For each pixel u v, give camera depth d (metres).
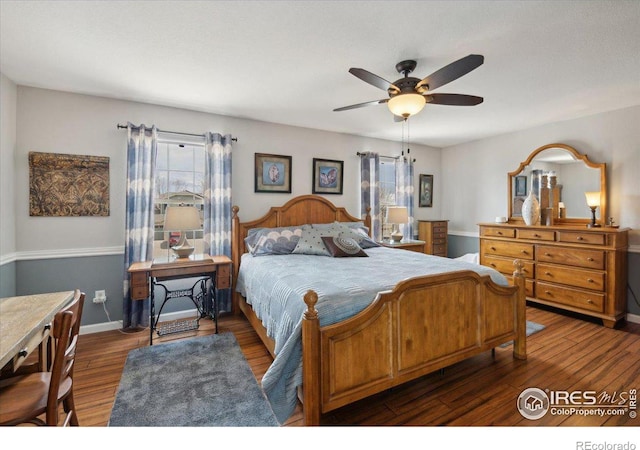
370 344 1.80
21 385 1.41
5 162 2.63
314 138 4.36
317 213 4.27
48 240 2.92
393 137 4.90
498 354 2.62
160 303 3.40
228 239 3.66
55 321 1.23
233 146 3.80
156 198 3.44
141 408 1.89
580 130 3.80
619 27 1.95
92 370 2.35
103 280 3.15
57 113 2.94
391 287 2.00
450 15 1.84
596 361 2.48
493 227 4.26
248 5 1.76
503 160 4.70
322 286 2.00
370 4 1.75
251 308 3.01
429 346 2.03
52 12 1.82
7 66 2.47
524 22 1.90
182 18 1.88
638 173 3.35
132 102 3.25
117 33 2.03
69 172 2.98
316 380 1.62
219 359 2.53
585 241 3.35
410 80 2.25
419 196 5.46
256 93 3.06
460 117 3.82
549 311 3.71
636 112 3.36
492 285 2.32
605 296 3.20
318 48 2.22
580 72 2.59
